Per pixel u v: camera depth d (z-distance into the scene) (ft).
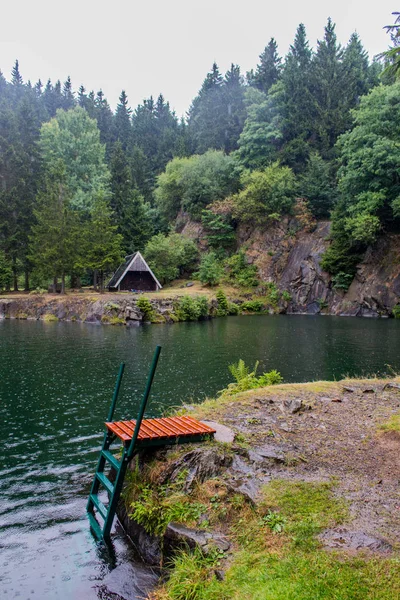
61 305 121.70
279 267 155.02
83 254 140.67
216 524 15.20
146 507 16.76
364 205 125.29
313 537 13.50
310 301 144.15
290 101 182.60
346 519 14.43
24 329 96.02
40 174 171.63
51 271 136.05
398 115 120.16
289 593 10.92
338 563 12.03
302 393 31.55
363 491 16.47
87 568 15.69
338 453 20.36
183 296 125.08
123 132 281.95
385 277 127.95
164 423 21.35
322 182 159.94
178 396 41.09
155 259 158.51
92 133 192.44
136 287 147.43
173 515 15.84
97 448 28.53
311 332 88.02
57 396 41.09
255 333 87.25
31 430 32.09
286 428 23.65
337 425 24.35
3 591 14.46
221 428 22.16
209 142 221.25
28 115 191.42
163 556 15.16
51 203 141.38
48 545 17.25
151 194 220.43
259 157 176.35
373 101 125.08
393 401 29.32
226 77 242.17
